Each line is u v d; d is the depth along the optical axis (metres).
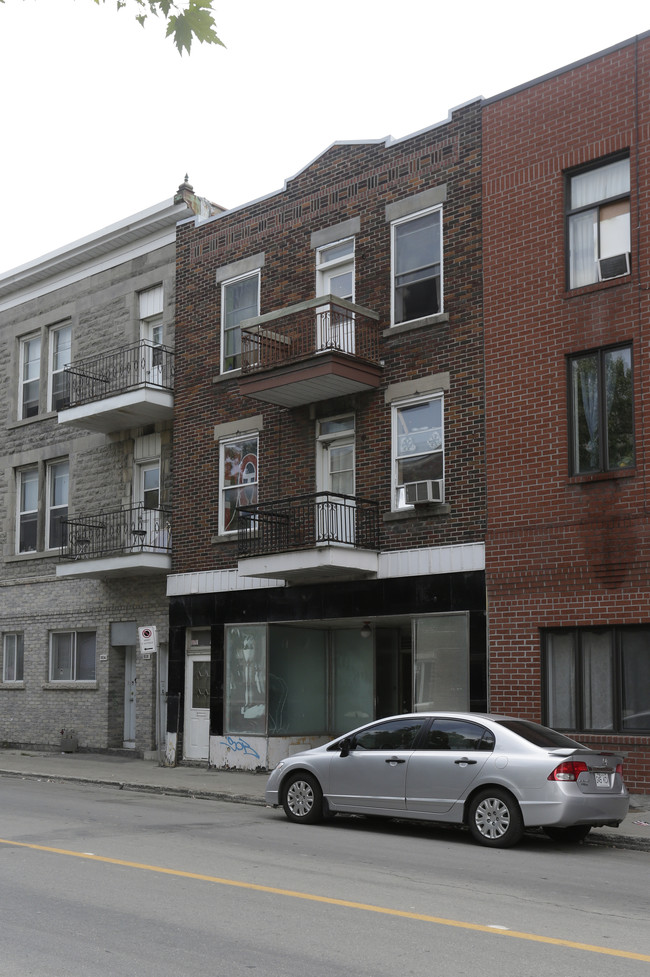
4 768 20.59
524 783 11.36
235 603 20.84
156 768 20.84
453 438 17.77
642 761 14.90
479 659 16.84
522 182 17.34
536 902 8.47
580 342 16.31
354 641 20.88
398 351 18.78
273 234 21.30
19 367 27.58
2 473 27.42
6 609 26.73
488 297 17.56
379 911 7.89
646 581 15.15
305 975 6.16
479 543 17.14
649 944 7.09
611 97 16.41
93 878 9.02
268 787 13.66
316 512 19.48
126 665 24.00
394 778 12.35
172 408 22.70
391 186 19.28
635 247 15.88
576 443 16.31
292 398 19.81
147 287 24.20
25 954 6.55
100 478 24.69
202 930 7.21
